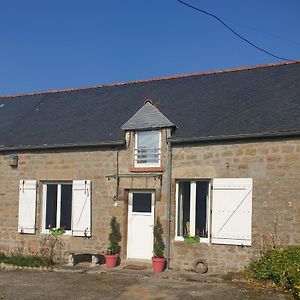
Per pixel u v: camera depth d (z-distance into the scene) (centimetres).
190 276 1020
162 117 1144
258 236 1016
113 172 1198
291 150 1001
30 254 1277
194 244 1085
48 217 1288
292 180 995
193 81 1394
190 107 1240
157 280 995
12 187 1322
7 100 1675
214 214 1067
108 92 1503
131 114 1301
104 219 1201
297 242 979
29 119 1465
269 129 1020
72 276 1050
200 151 1100
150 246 1162
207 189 1109
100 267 1134
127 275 1045
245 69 1365
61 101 1539
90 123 1323
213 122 1132
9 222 1316
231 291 889
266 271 941
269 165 1020
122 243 1177
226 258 1048
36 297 859
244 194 1038
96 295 872
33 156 1304
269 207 1012
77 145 1232
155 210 1139
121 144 1187
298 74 1234
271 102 1135
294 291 839
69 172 1252
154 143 1164
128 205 1190
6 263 1187
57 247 1245
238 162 1052
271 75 1281
